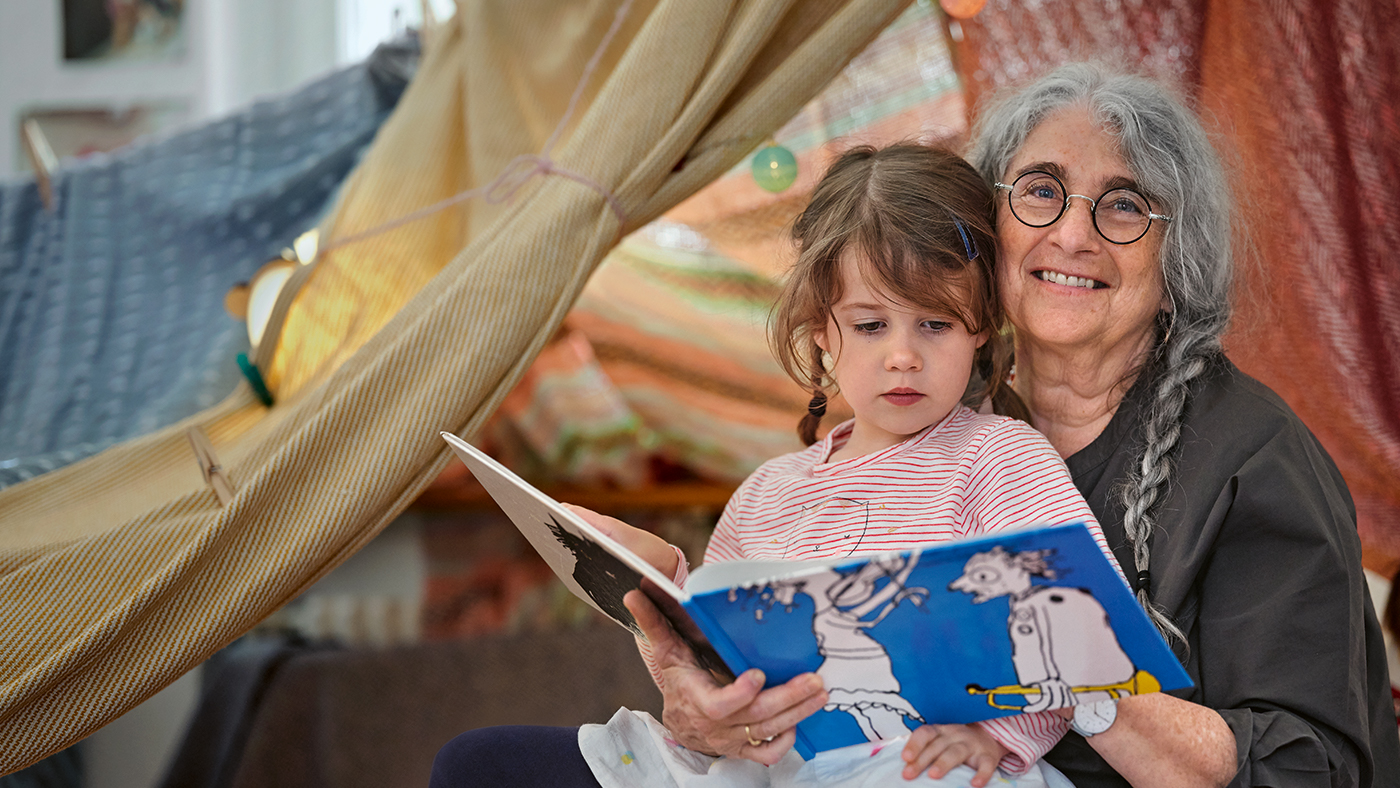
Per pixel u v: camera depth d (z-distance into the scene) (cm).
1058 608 85
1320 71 176
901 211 118
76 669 118
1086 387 125
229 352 224
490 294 139
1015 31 186
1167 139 121
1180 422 117
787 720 94
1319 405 180
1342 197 176
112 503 159
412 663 227
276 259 211
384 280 206
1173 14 181
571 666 237
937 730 100
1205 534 107
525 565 241
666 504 236
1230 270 124
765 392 229
